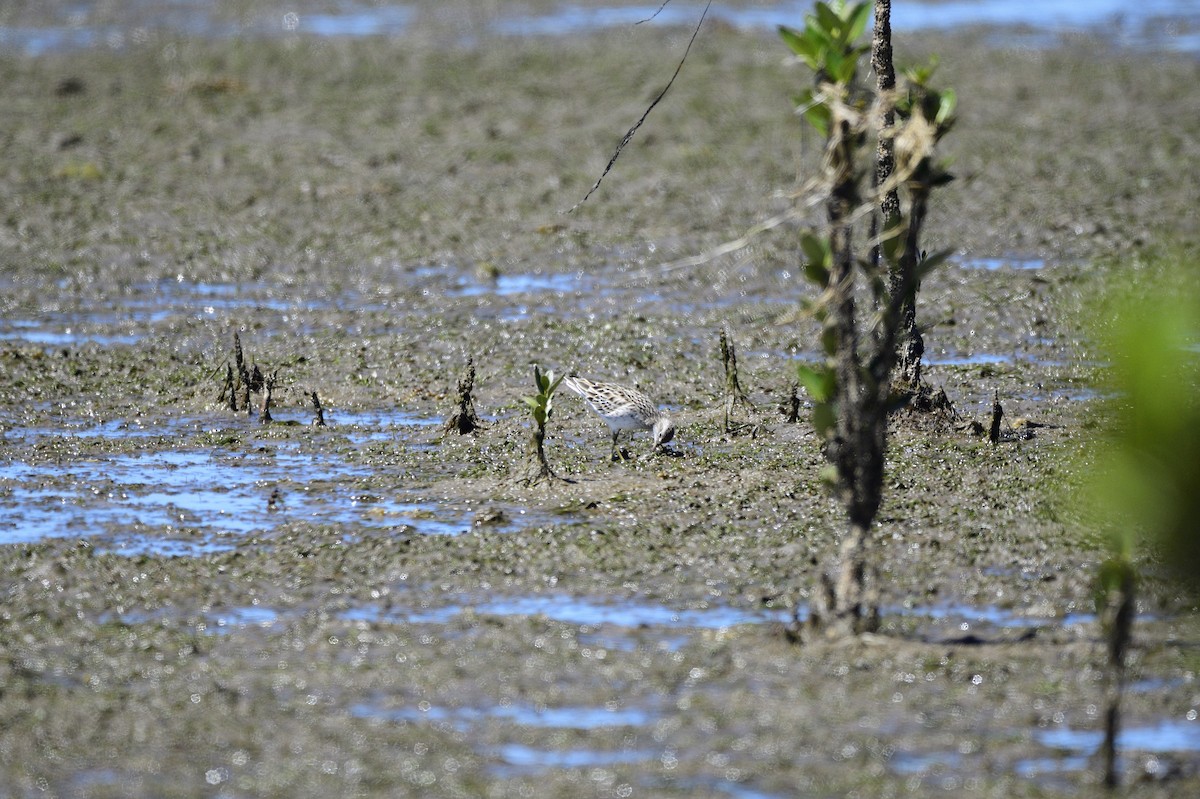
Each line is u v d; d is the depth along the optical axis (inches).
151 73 2081.7
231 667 540.1
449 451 813.2
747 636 557.3
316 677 530.3
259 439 839.7
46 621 584.1
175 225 1362.0
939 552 647.8
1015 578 616.7
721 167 1578.5
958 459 778.8
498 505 720.3
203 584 620.4
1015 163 1579.7
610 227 1359.5
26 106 1877.5
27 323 1089.4
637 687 517.7
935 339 1047.0
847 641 546.6
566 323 1083.9
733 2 2635.3
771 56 2167.8
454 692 516.7
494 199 1459.2
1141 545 637.9
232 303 1144.8
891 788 450.0
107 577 628.4
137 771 466.9
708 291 1172.5
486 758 471.5
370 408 905.5
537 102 1909.4
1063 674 523.5
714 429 847.7
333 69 2117.4
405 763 469.1
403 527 684.1
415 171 1571.1
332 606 597.3
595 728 489.7
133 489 749.3
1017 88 1966.0
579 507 713.6
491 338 1049.5
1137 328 259.6
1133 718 492.4
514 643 556.1
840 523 682.8
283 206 1429.6
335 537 674.2
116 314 1114.7
